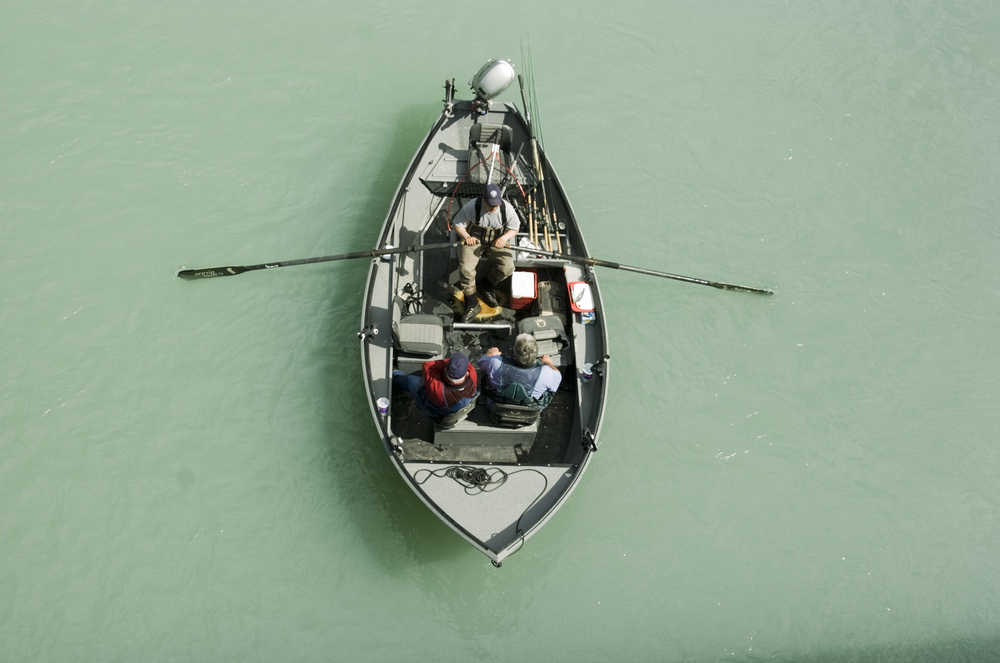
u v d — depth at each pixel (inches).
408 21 419.5
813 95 420.2
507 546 239.1
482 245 290.5
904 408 329.1
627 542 285.3
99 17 401.7
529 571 276.5
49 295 321.4
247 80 390.9
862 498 305.0
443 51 410.3
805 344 341.7
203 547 272.7
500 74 327.9
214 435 294.4
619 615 272.7
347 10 420.8
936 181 397.1
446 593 270.4
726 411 318.7
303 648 259.4
